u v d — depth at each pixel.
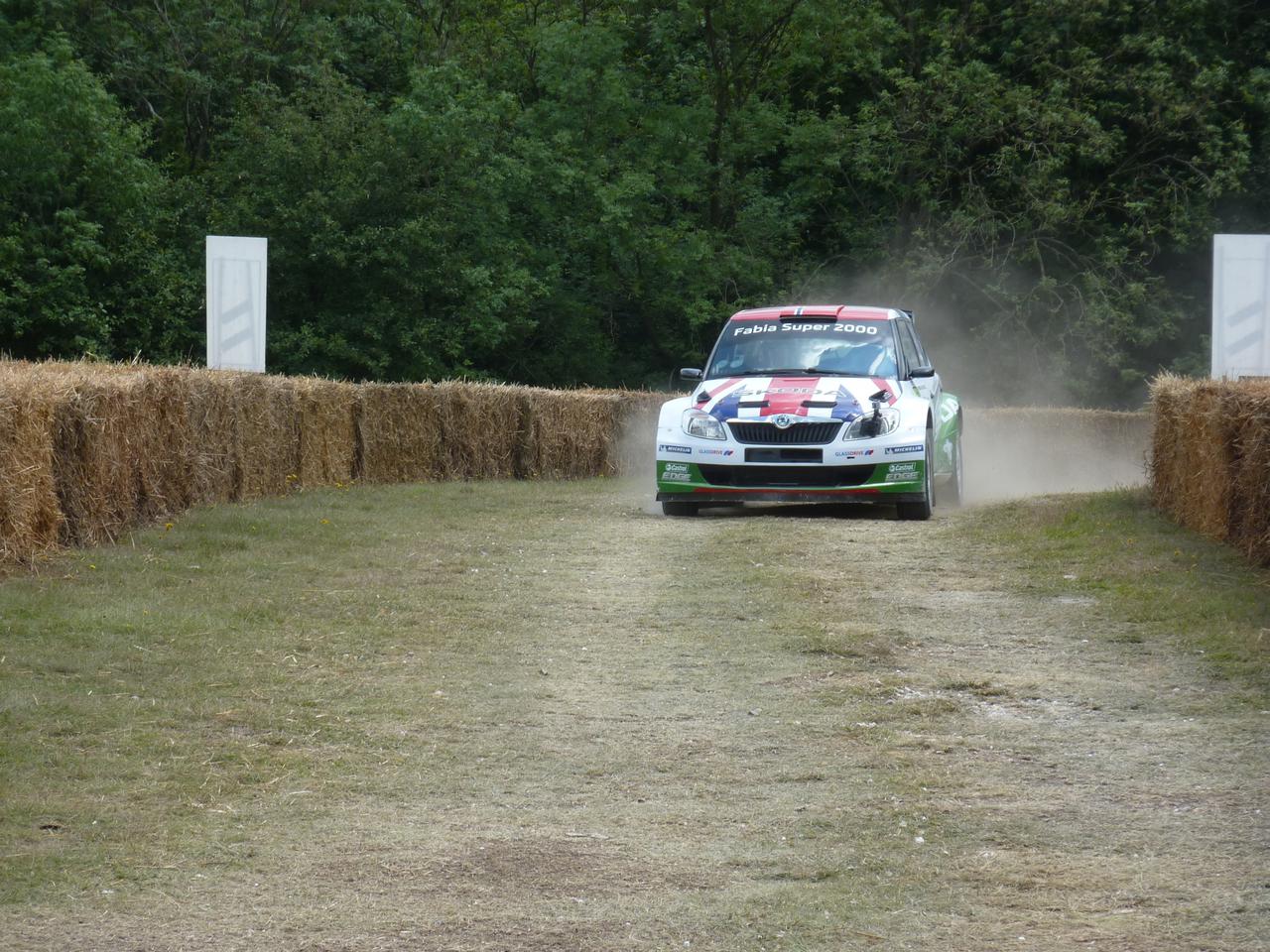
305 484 36.53
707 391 33.03
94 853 11.02
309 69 85.25
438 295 78.94
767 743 14.55
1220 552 24.34
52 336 72.62
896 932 9.72
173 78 89.25
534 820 12.16
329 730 14.68
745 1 89.25
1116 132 83.12
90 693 15.34
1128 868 10.91
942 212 86.94
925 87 84.50
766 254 91.31
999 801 12.66
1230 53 87.38
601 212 84.94
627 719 15.41
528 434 46.44
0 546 21.05
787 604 21.34
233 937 9.58
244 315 37.47
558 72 89.38
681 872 10.95
